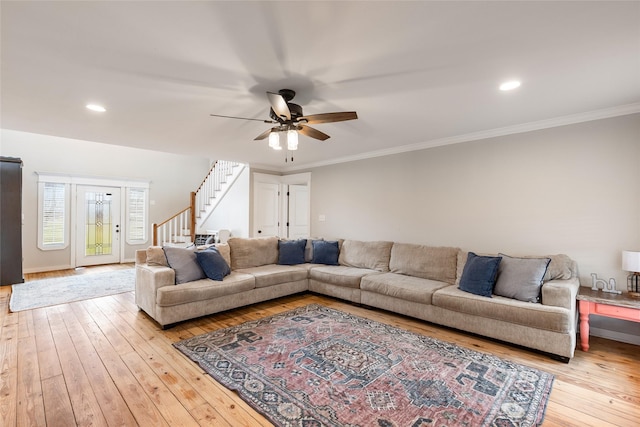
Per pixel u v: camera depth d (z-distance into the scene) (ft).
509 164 11.84
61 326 10.75
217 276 12.12
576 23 5.39
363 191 16.85
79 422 5.92
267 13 5.10
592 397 6.81
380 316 12.08
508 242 11.88
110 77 7.48
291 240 16.75
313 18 5.23
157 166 26.09
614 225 9.77
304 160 18.69
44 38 5.84
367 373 7.75
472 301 9.86
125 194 24.34
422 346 9.32
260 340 9.68
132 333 10.19
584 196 10.28
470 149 12.85
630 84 7.88
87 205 22.53
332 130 12.18
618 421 6.03
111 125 11.46
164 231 23.56
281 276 13.93
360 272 13.96
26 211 19.98
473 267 10.75
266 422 6.00
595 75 7.39
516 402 6.59
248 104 9.24
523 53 6.41
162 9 4.99
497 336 9.47
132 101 9.00
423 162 14.37
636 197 9.43
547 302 8.95
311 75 7.36
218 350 8.96
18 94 8.49
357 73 7.27
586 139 10.23
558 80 7.68
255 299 12.98
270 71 7.15
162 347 9.19
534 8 4.98
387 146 14.96
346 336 10.02
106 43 6.02
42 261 20.56
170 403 6.54
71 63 6.81
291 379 7.46
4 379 7.38
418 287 11.44
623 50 6.27
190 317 11.00
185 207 27.68
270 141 9.01
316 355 8.69
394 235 15.49
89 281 17.53
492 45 6.11
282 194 21.62
